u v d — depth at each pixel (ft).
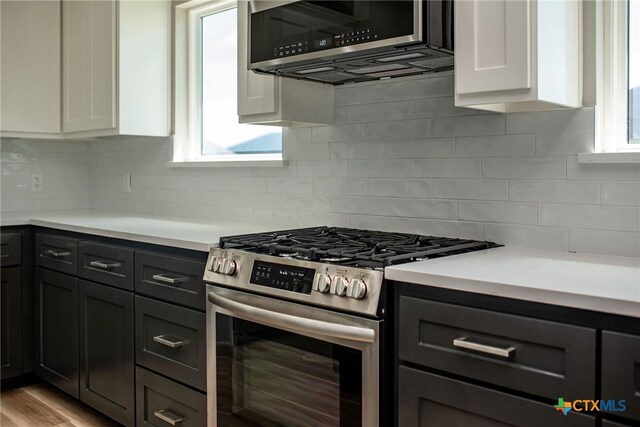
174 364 7.50
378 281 5.18
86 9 10.69
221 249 6.78
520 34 5.38
